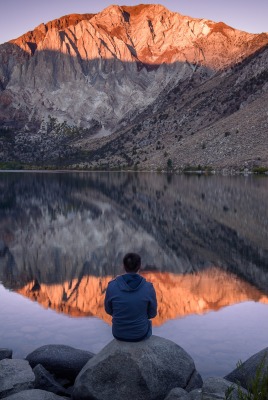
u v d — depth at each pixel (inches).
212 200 2696.9
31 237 1409.9
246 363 404.8
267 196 2940.5
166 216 1941.4
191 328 563.8
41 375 405.1
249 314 619.8
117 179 6422.2
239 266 965.2
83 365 432.1
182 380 380.5
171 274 890.1
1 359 444.8
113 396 366.3
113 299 379.6
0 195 3240.7
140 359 374.6
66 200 2797.7
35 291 761.6
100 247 1229.1
